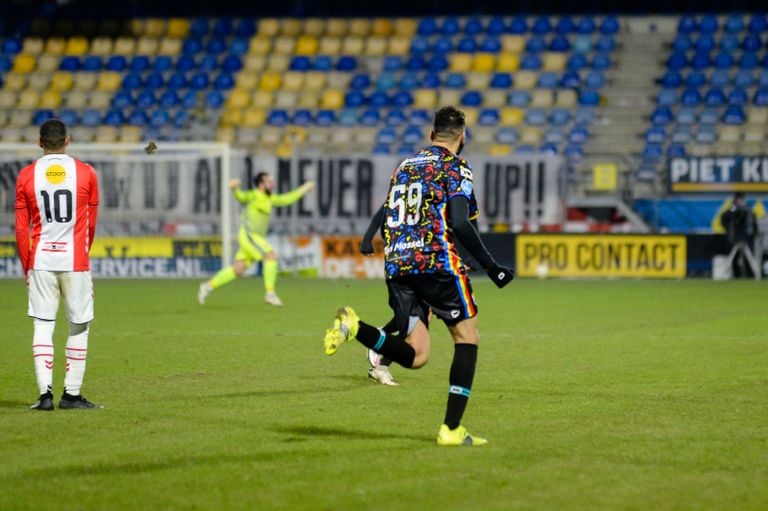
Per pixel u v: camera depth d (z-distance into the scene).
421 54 120.06
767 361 39.06
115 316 56.84
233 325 52.22
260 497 19.83
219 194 90.56
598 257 88.75
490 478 21.25
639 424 26.86
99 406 29.39
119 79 118.44
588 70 114.75
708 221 93.25
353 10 130.12
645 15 119.12
